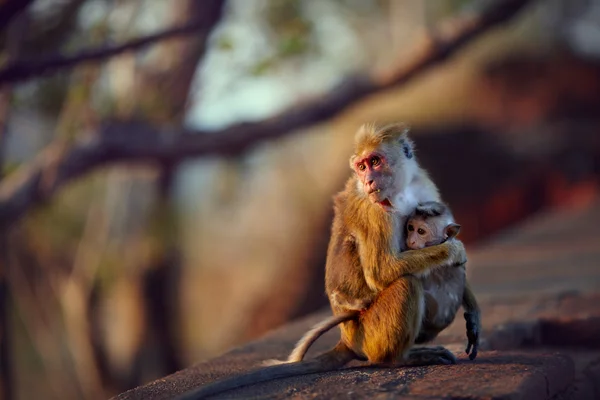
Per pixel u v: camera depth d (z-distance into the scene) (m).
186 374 5.49
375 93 14.28
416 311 5.06
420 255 5.05
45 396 21.94
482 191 25.88
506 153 25.70
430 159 25.80
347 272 5.36
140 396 4.86
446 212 5.27
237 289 28.70
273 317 23.25
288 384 4.79
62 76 14.59
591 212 17.23
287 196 25.77
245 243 28.59
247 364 5.80
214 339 25.73
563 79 26.50
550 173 25.59
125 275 18.06
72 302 18.09
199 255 30.28
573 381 5.57
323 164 25.02
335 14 22.98
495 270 10.36
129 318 18.48
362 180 5.30
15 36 11.16
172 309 18.73
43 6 13.58
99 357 18.42
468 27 13.95
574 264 10.42
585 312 7.13
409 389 4.49
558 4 27.80
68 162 12.35
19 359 21.98
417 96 26.22
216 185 28.11
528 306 7.65
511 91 26.33
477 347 5.36
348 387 4.63
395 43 26.09
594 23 27.80
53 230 18.27
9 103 13.05
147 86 15.18
